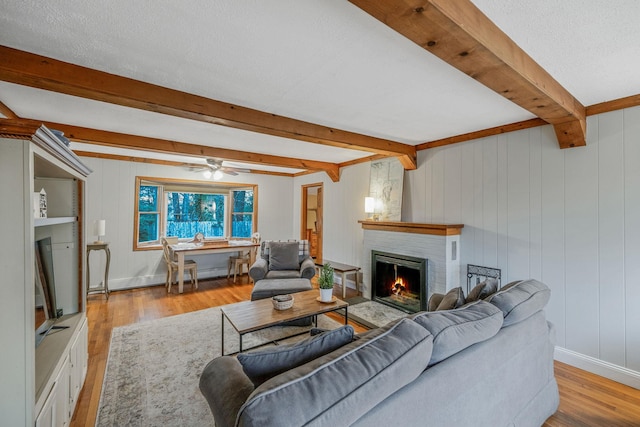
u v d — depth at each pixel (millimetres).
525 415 1665
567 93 2143
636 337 2262
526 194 2893
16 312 1289
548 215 2742
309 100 2428
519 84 1717
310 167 5219
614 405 2041
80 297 2295
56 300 2203
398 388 1026
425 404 1121
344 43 1599
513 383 1573
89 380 2303
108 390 2168
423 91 2232
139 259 5195
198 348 2848
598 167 2436
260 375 1148
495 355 1458
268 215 6797
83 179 2299
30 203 1326
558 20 1360
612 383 2311
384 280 4324
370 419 950
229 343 2973
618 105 2305
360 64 1828
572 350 2584
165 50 1685
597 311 2449
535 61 1735
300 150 4465
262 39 1566
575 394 2166
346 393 900
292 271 4395
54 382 1546
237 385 1265
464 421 1277
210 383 1330
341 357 1040
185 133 3473
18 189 1306
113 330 3271
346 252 5352
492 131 3137
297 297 3193
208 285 5355
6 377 1268
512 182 3002
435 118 2859
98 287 4809
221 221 6551
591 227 2480
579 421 1882
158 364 2543
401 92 2254
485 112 2678
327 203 5836
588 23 1381
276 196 6906
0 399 1259
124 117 2867
